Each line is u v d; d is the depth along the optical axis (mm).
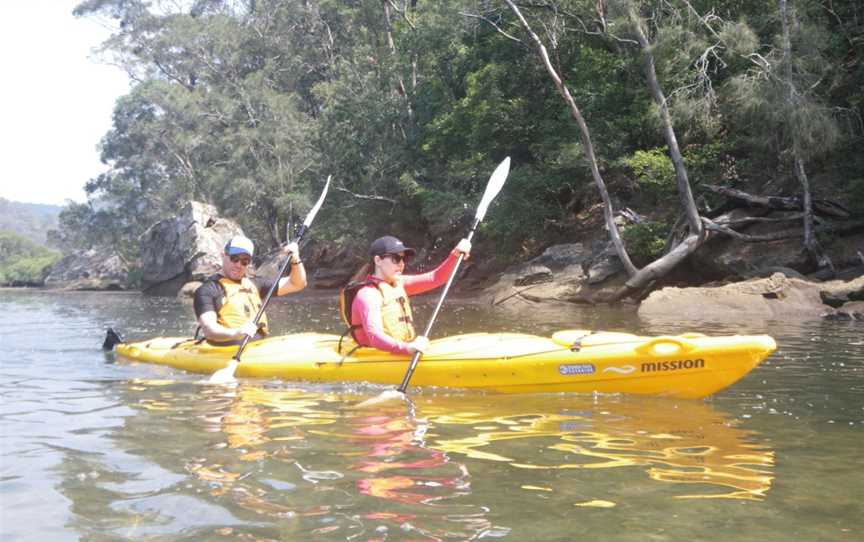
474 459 3232
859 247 15469
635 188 22375
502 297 18344
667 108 15688
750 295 13305
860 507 2592
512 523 2424
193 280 31625
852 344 7645
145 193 50688
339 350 5602
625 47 17203
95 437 3662
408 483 2865
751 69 14711
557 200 23938
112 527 2400
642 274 15984
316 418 4160
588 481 2904
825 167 17484
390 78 29812
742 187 18625
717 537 2311
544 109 22594
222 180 40781
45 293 37906
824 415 4219
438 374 5184
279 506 2594
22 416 4215
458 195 24062
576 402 4660
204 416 4211
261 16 46438
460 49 26078
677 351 4711
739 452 3373
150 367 6379
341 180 30125
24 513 2533
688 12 15305
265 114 40031
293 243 6848
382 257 5301
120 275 51094
